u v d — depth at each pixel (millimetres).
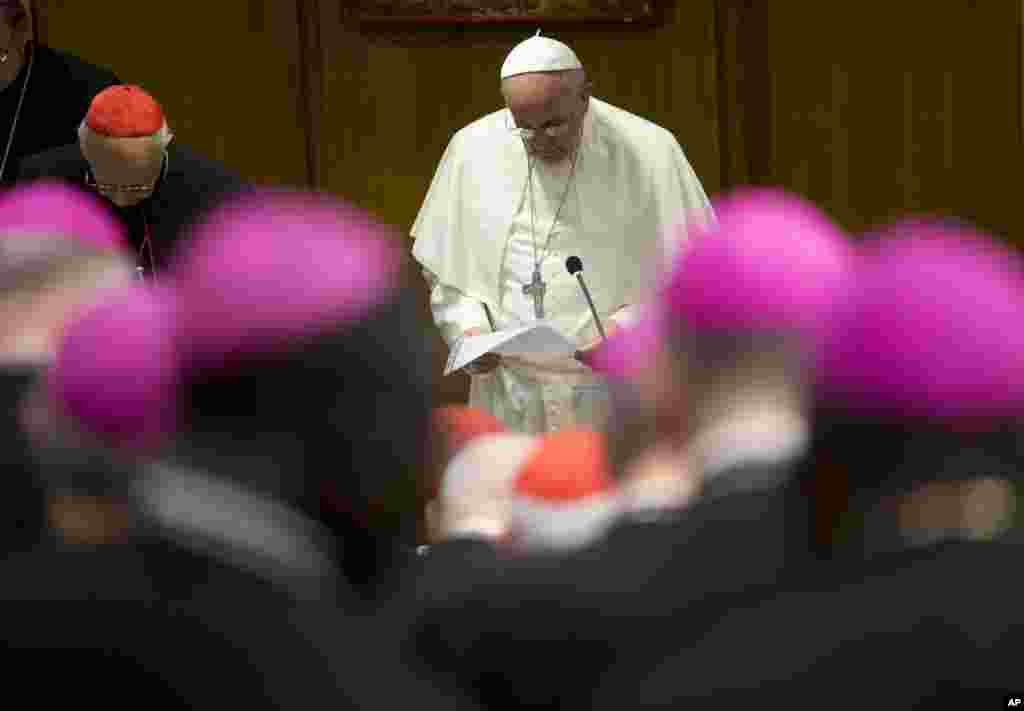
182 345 7512
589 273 23141
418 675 7207
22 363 8875
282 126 30594
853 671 6855
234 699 6930
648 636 7371
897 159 31672
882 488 7016
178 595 7059
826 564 7102
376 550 7836
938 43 31484
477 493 9680
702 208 23516
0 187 22531
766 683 6949
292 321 7402
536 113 22469
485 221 23219
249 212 7703
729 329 7402
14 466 7488
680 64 31125
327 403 7500
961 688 6750
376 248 7664
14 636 6938
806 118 31484
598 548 7695
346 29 30562
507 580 7715
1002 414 6906
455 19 30406
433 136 30812
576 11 30625
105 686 6949
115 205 19922
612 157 23312
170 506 7309
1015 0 31391
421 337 7688
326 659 7023
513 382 22750
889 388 6902
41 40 29922
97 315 7715
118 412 7520
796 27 31344
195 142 30469
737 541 7324
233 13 30359
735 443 7441
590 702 7465
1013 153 31625
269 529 7359
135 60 30203
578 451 9398
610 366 8625
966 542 6930
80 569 7145
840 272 7426
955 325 6875
